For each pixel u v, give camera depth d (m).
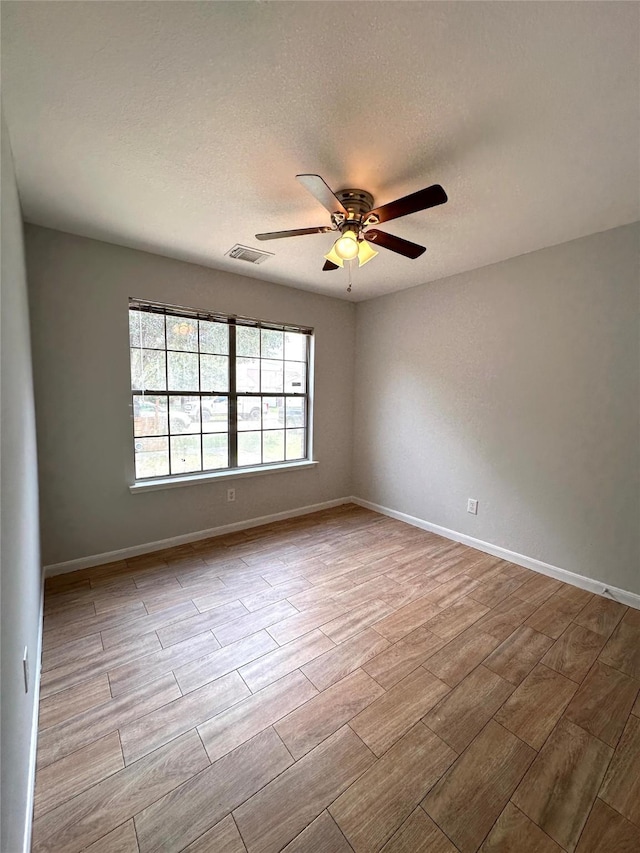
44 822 1.13
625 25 1.06
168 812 1.17
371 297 4.01
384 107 1.37
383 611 2.26
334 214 1.78
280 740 1.42
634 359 2.28
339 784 1.27
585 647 1.96
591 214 2.15
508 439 2.93
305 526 3.65
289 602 2.34
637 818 1.18
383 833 1.13
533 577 2.70
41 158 1.66
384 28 1.08
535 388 2.75
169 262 2.91
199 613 2.21
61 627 2.05
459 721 1.51
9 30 1.07
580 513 2.55
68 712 1.52
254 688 1.66
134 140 1.56
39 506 2.38
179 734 1.44
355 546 3.19
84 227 2.40
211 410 3.34
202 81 1.25
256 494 3.63
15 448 1.23
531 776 1.30
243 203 2.08
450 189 1.90
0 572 0.85
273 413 3.77
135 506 2.92
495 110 1.37
